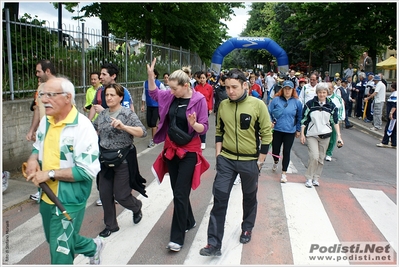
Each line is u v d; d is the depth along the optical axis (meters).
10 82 6.61
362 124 13.95
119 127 3.87
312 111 5.99
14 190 5.54
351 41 21.92
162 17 16.92
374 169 7.63
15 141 6.47
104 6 13.70
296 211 5.12
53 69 4.91
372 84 14.47
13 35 6.84
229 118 3.93
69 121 2.81
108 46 10.04
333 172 7.30
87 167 2.81
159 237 4.28
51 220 2.87
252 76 11.18
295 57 35.97
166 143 4.04
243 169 3.91
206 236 4.35
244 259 3.82
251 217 4.18
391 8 19.17
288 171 7.18
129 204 4.38
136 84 12.02
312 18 22.11
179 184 3.90
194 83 13.28
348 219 4.91
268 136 3.93
